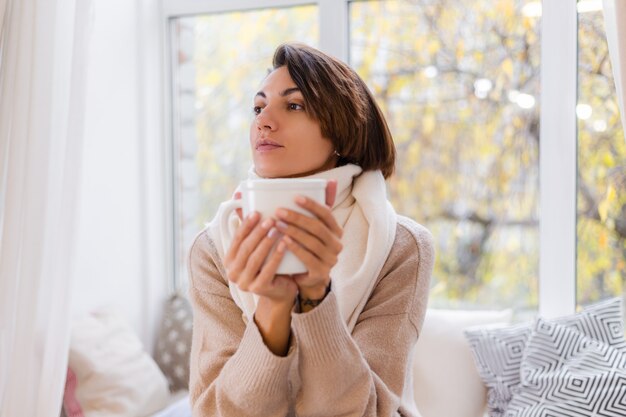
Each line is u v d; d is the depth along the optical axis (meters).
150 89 2.31
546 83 1.88
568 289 1.90
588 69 1.85
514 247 2.00
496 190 2.01
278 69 1.08
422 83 2.06
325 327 0.83
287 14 2.20
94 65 2.07
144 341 2.31
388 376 0.98
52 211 1.70
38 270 1.66
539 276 1.95
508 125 1.98
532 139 1.96
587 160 1.88
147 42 2.29
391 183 2.11
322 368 0.84
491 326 1.86
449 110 2.04
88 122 2.05
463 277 2.06
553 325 1.74
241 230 0.77
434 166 2.06
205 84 2.34
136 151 2.27
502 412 1.73
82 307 2.04
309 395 0.88
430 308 2.09
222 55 2.30
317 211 0.76
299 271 0.78
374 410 0.91
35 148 1.65
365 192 1.11
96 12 2.07
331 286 0.85
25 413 1.68
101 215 2.11
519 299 2.00
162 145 2.37
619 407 1.56
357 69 2.12
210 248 1.10
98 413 1.87
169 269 2.41
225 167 2.33
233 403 0.88
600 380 1.59
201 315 1.07
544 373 1.68
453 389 1.79
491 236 2.02
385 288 1.05
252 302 1.01
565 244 1.89
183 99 2.37
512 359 1.76
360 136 1.09
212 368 0.99
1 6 1.65
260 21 2.24
